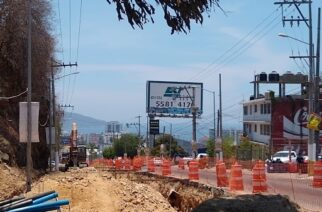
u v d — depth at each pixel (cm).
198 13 768
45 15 3922
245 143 7288
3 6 3603
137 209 1898
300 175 3681
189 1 760
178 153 11300
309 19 4006
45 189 1936
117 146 13150
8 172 2622
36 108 2300
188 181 3050
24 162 3108
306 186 2716
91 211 1812
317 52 4003
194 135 7769
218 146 5347
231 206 1046
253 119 8331
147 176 3922
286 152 5491
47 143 4722
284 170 4166
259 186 2316
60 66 5053
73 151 6425
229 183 2623
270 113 7606
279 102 7469
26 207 919
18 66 3728
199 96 9950
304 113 7344
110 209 1852
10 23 3619
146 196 2000
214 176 3703
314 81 4016
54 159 5134
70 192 1912
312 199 2105
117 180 2084
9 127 3200
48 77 4569
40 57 3916
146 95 9988
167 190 3228
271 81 7881
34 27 3778
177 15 773
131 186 2038
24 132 2288
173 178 3391
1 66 3597
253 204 1068
